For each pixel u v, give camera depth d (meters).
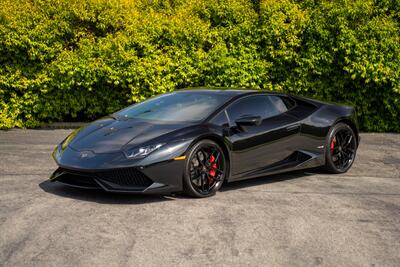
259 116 5.46
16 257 3.58
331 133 6.58
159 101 6.17
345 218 4.62
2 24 9.69
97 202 4.96
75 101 10.11
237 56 9.96
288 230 4.25
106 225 4.27
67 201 4.98
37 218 4.43
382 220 4.59
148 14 10.12
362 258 3.69
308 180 6.23
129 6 10.39
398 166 7.23
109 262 3.52
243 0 10.36
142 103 6.29
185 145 5.07
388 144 8.98
